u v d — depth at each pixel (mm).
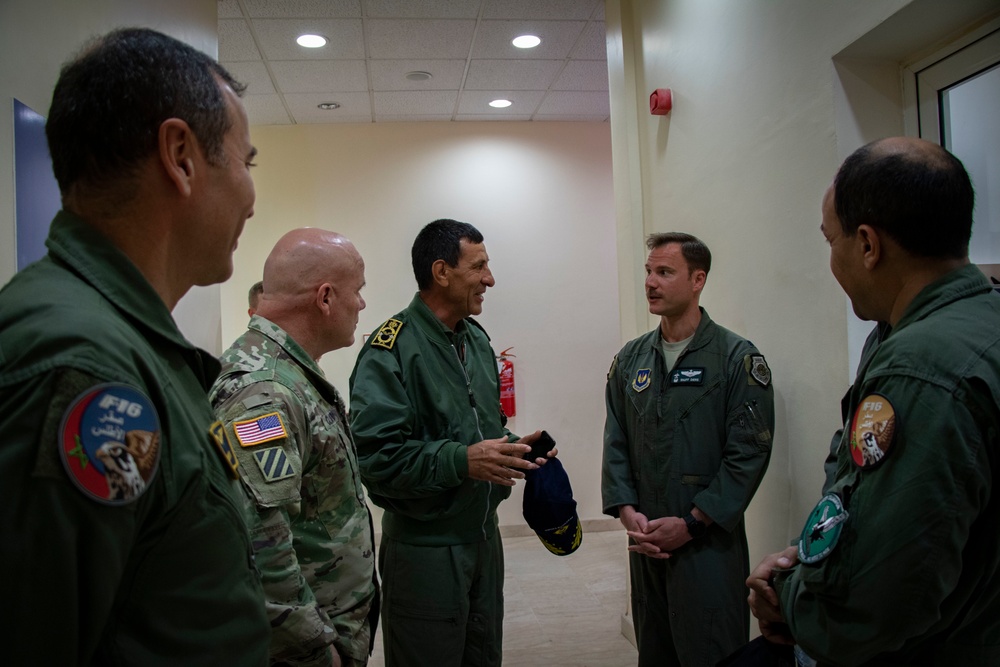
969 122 1738
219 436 713
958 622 849
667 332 2158
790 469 2066
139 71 644
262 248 4938
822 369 1892
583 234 5219
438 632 1771
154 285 695
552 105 4805
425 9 3381
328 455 1269
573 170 5219
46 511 496
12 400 507
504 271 5129
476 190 5129
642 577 2088
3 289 617
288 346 1307
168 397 630
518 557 4441
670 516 1946
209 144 703
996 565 817
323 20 3465
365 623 1347
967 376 796
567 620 3365
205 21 2939
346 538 1296
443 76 4223
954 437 782
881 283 962
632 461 2127
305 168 5000
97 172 642
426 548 1796
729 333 2029
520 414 5117
